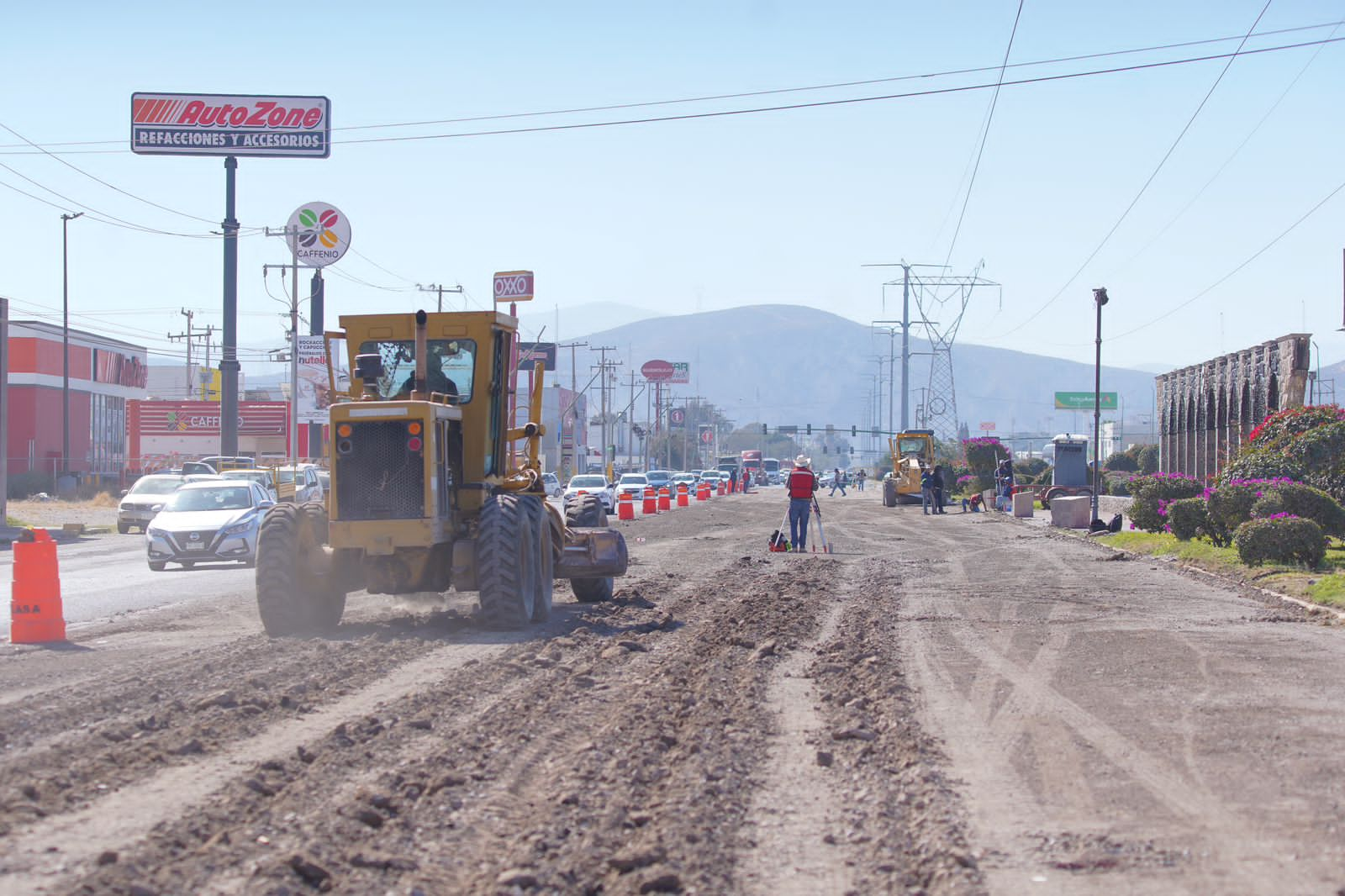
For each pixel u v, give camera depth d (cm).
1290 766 1004
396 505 1744
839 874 748
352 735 1066
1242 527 2645
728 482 11612
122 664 1509
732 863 766
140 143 7256
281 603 1727
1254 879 736
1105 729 1146
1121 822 852
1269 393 5088
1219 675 1438
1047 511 6550
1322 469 3369
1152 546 3491
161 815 838
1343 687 1362
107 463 10356
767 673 1445
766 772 985
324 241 8281
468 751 1021
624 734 1094
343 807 848
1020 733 1129
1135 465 10169
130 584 2702
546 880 722
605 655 1548
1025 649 1644
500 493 1981
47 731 1099
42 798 874
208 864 738
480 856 768
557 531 2095
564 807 869
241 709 1162
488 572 1752
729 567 2977
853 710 1217
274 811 846
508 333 2020
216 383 13162
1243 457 3475
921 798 905
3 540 4512
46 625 1728
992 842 807
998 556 3400
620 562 2150
